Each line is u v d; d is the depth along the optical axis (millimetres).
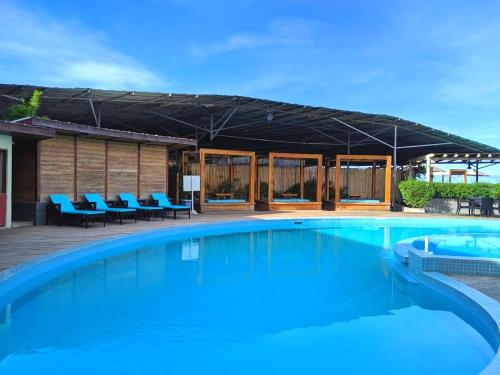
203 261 8141
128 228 10898
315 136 21953
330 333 4426
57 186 11891
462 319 4887
